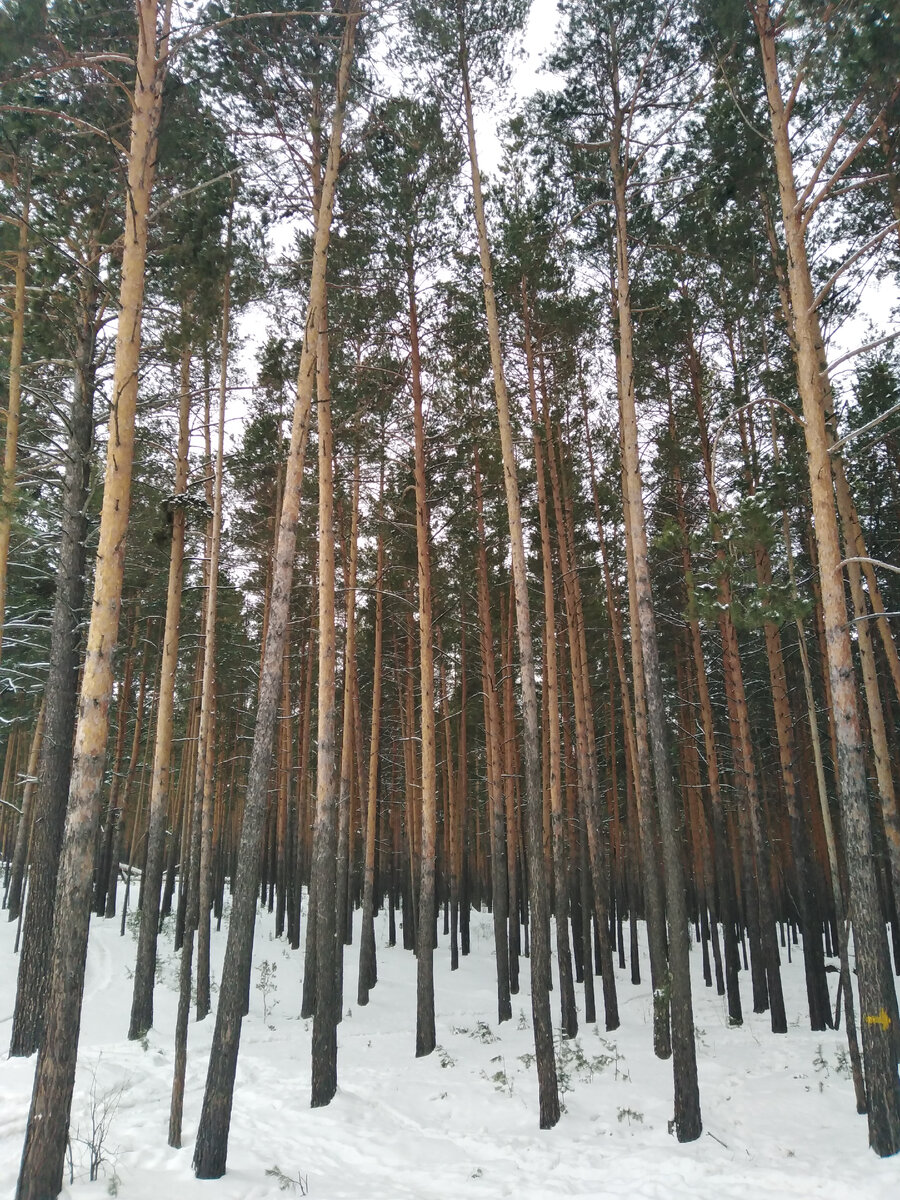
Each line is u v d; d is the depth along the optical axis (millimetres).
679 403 16734
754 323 15039
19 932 17781
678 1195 7008
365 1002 17250
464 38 11609
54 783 11844
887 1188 6609
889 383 12242
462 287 14328
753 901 16406
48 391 13062
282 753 25141
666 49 10938
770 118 9828
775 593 9016
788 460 13016
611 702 24188
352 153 11328
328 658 12250
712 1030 14688
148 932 13234
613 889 25953
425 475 14492
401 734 26547
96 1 8906
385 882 34344
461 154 12938
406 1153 8484
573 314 14898
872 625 17078
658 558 18078
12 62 8141
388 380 14766
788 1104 9469
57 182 9984
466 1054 12516
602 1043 13102
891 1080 7551
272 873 32406
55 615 12586
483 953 25266
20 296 11078
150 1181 6996
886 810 12234
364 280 13844
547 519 17375
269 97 10406
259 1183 7293
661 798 9336
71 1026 6461
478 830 36438
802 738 23281
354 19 10156
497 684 21641
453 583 20594
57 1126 6277
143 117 7922
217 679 24328
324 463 12594
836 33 8023
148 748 30594
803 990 19359
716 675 24672
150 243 10523
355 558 18234
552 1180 7668
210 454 16500
